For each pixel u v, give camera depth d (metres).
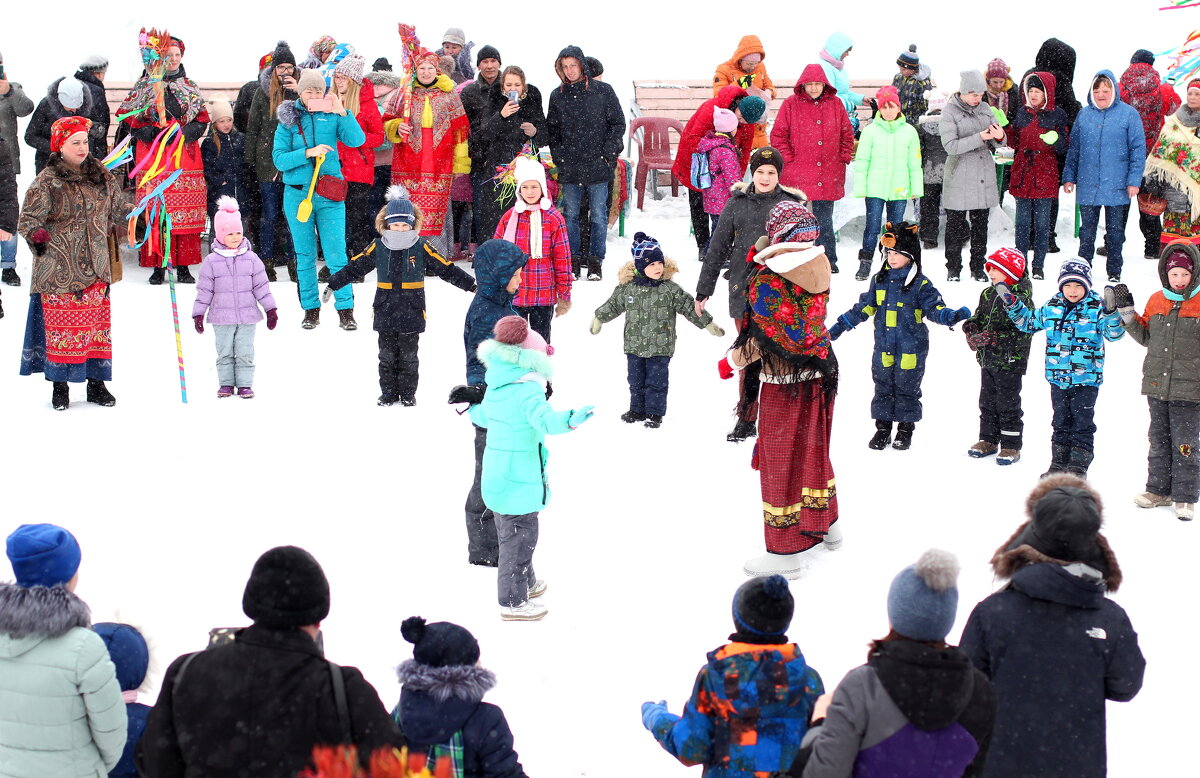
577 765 4.88
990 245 14.64
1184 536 7.21
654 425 9.20
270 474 8.12
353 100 11.99
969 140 12.48
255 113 13.09
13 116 14.16
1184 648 5.88
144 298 12.60
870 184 12.73
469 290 9.62
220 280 9.59
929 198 14.16
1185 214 12.41
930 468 8.39
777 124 12.61
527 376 6.07
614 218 14.95
